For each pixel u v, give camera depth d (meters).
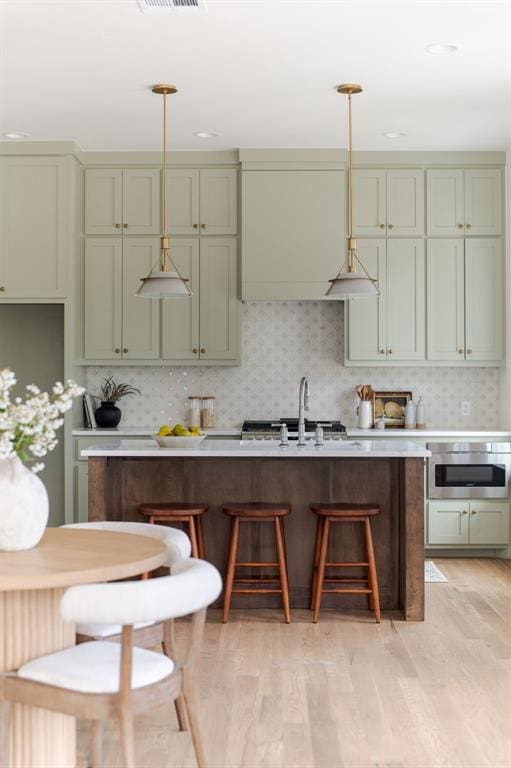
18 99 5.64
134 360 6.97
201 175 6.95
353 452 4.88
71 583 2.59
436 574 6.22
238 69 5.06
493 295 6.98
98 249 6.95
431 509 6.70
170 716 3.61
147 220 6.94
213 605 5.28
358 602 5.27
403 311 6.99
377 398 7.30
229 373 7.35
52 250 6.73
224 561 5.29
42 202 6.72
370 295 5.21
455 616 5.09
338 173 6.89
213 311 6.97
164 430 5.21
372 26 4.44
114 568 2.67
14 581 2.52
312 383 7.34
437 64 4.98
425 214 6.98
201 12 4.26
